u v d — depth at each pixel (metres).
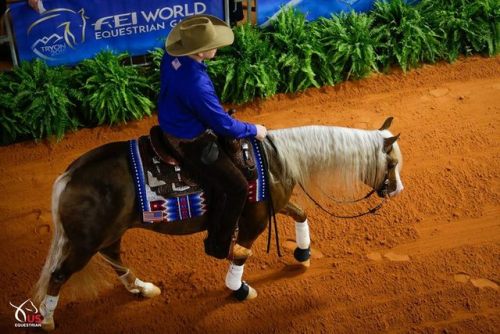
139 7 11.47
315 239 9.51
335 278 8.97
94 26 11.41
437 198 10.12
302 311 8.55
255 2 12.67
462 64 12.91
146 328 8.34
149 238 9.51
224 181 6.89
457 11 13.09
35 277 8.94
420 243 9.45
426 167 10.66
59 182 7.00
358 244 9.44
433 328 8.35
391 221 9.75
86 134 11.32
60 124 11.08
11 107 10.90
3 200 10.07
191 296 8.73
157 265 9.14
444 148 11.04
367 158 7.51
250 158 7.12
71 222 7.00
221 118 6.45
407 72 12.70
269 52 12.09
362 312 8.53
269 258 9.21
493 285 8.87
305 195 8.16
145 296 8.65
